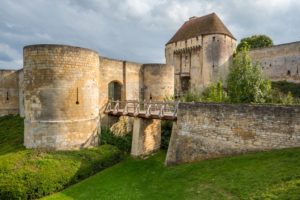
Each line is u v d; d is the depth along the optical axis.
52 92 15.09
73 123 15.70
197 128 14.08
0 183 11.34
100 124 19.66
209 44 39.88
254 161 10.94
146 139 18.34
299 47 36.19
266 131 11.66
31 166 12.66
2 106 25.89
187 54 43.03
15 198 11.22
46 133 14.99
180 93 41.72
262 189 8.78
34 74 15.15
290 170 9.31
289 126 11.01
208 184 10.50
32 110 15.24
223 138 13.07
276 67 38.78
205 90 37.06
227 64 40.62
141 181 13.24
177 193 10.54
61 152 14.84
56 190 12.44
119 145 18.94
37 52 15.07
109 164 16.02
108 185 12.90
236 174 10.44
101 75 20.27
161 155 18.42
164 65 24.41
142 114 17.22
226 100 22.84
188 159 14.39
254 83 21.47
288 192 8.10
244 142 12.34
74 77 15.78
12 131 20.59
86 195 11.82
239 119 12.52
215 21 41.12
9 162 12.69
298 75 36.16
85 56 16.41
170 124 21.30
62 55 15.30
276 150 11.22
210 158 13.51
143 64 24.56
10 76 26.22
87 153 15.47
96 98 17.70
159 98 24.23
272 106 11.49
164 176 13.00
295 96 32.50
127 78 22.77
